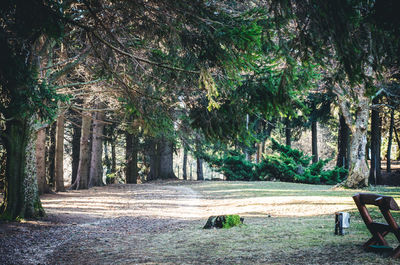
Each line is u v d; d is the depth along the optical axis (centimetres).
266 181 3061
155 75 1022
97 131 3105
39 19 603
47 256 742
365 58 486
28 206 1163
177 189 2667
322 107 3056
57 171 2419
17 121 1145
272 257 566
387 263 450
